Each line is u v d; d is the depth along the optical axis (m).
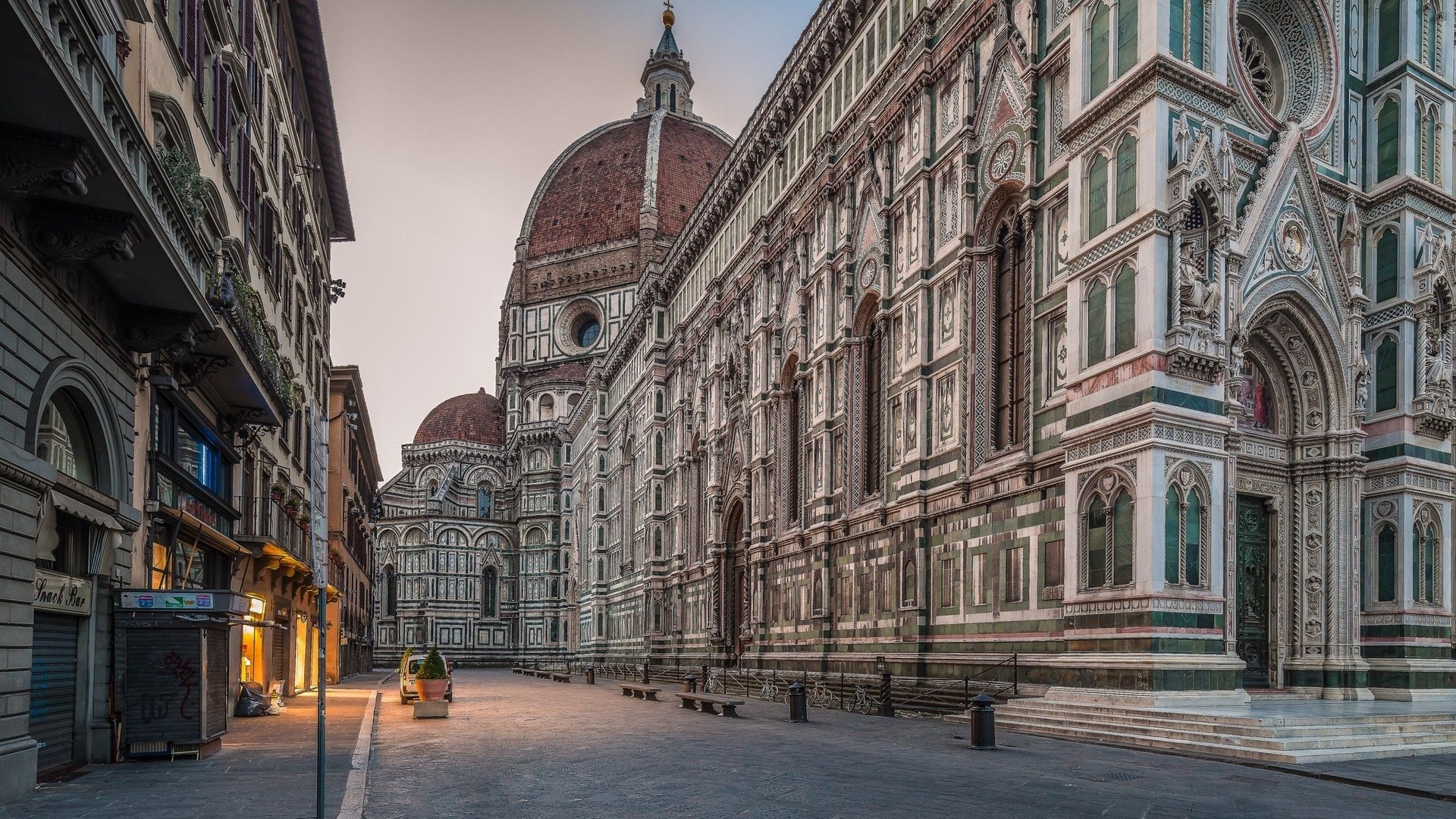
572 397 122.94
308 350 46.44
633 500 78.00
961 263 31.78
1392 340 28.70
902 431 34.88
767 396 47.97
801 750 20.42
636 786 15.56
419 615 119.81
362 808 13.35
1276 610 27.52
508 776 16.83
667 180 128.38
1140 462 22.94
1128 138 24.52
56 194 14.50
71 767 16.86
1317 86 29.38
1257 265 26.19
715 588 55.19
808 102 45.53
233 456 29.73
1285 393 28.30
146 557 20.92
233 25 26.91
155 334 19.12
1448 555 28.02
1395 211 29.25
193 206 19.55
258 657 32.53
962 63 32.88
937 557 32.47
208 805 13.23
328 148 50.06
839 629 39.06
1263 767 17.52
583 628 97.44
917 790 14.98
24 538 14.56
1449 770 17.16
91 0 14.62
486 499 132.12
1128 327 23.91
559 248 131.75
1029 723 24.23
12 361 14.30
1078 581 24.52
